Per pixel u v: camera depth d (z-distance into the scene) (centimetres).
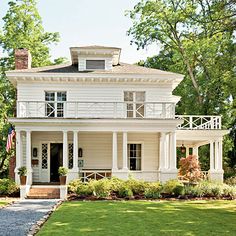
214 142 2898
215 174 2694
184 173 2569
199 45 3478
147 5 3788
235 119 3497
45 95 2705
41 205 1870
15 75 2630
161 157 2472
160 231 1190
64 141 2430
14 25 3744
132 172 2555
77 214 1534
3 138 3794
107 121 2428
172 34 3941
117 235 1126
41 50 3834
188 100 4034
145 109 2714
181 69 4025
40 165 2697
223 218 1452
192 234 1145
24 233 1166
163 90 2758
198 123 3734
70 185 2291
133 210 1656
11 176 2941
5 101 3906
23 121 2398
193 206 1819
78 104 2695
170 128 2467
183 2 3712
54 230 1196
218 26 2069
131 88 2741
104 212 1591
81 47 2716
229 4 1697
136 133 2750
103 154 2723
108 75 2664
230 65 2941
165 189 2220
